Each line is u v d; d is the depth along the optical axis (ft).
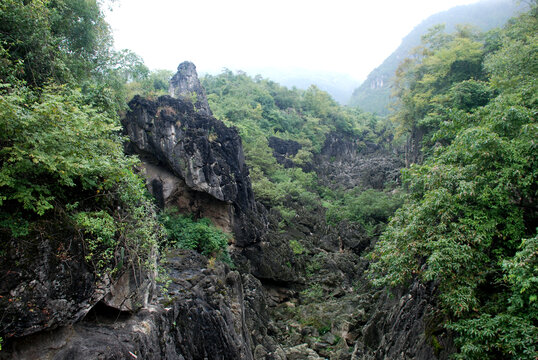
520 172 34.71
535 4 86.48
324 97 252.21
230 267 69.51
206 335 40.14
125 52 66.54
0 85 24.38
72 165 24.54
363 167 194.49
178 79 126.82
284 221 109.19
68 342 25.34
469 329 30.37
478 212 35.73
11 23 37.60
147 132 72.79
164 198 71.10
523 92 43.01
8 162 23.72
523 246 30.66
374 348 58.08
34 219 24.72
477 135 37.96
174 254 57.52
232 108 162.71
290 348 61.05
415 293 50.44
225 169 74.49
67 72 45.27
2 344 21.88
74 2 52.31
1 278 21.85
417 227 38.68
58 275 24.58
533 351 25.77
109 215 29.78
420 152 126.11
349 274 94.99
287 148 173.68
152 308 34.81
